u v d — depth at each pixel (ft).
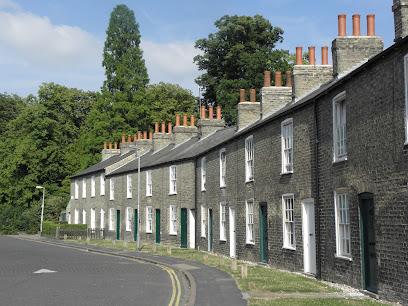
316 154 55.62
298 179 60.80
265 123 71.20
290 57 175.83
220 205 91.71
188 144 129.59
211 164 97.86
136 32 234.58
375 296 41.83
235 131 97.66
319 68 71.56
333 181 51.67
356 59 59.88
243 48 167.22
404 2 45.80
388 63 40.78
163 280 58.29
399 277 38.42
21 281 57.00
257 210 74.13
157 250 104.01
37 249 115.65
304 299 41.24
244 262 75.97
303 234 59.11
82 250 112.37
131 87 220.64
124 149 180.04
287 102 81.87
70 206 199.62
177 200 117.39
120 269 70.49
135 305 41.75
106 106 219.61
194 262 77.20
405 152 37.99
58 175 227.81
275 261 66.95
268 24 170.40
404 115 38.29
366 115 44.50
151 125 223.92
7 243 141.38
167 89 232.73
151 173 133.28
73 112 244.63
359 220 45.60
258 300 41.55
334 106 51.96
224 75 170.09
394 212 39.37
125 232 147.43
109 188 161.17
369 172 43.73
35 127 221.05
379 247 41.50
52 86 229.66
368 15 61.31
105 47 231.09
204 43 177.37
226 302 41.42
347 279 48.16
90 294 47.57
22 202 221.05
